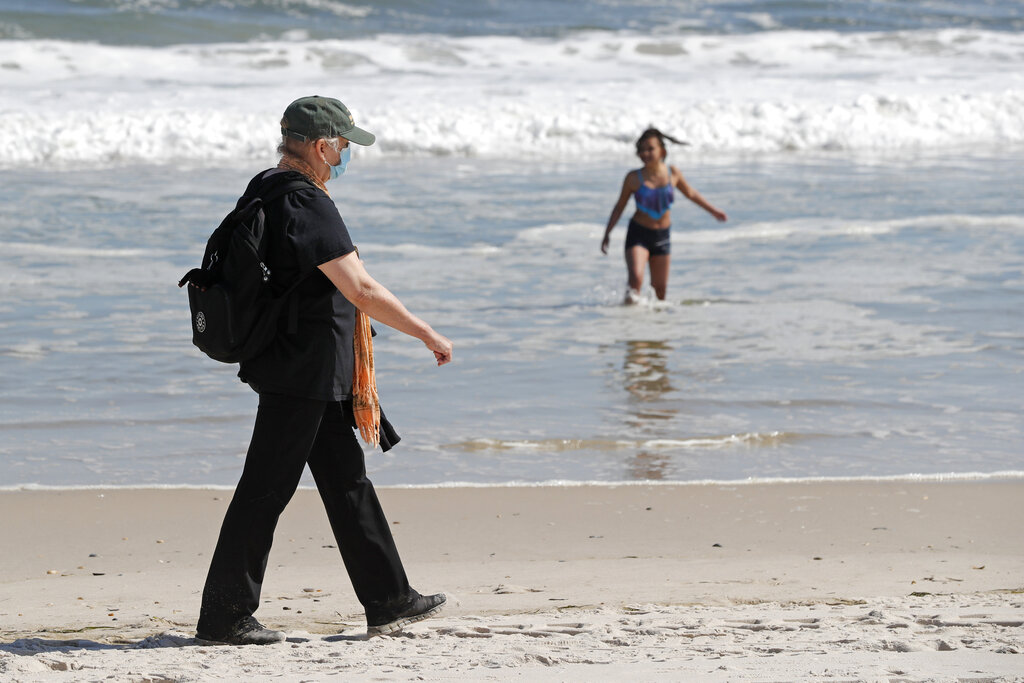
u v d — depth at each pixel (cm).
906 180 7606
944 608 1586
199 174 7594
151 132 8481
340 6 13925
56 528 2181
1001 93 10069
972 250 5341
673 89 10512
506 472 2589
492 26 13575
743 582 1847
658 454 2730
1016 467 2625
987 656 1190
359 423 1486
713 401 3181
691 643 1362
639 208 4400
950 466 2633
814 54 12800
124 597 1791
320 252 1391
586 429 2920
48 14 12006
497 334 3941
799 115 9606
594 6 15075
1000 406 3119
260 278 1391
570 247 5503
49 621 1653
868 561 1975
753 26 14162
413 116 9112
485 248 5431
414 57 11856
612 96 10031
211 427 2925
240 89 10100
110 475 2548
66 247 5200
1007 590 1786
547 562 1989
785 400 3186
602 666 1184
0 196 6519
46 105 9150
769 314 4228
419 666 1225
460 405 3133
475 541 2119
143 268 4838
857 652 1252
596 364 3566
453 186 7281
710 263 5172
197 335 1415
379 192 6975
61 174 7488
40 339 3741
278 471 1461
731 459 2692
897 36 13412
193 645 1484
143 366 3469
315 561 2000
